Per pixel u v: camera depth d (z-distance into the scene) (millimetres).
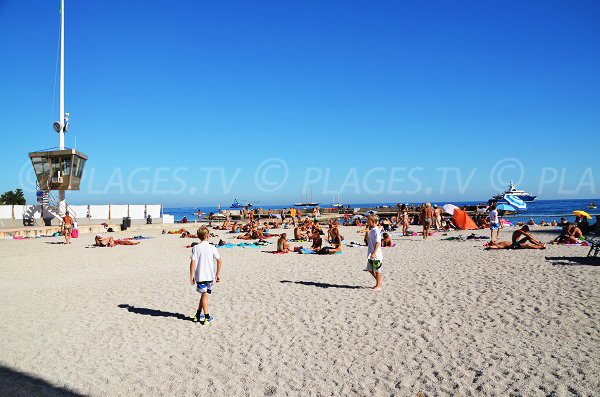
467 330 6160
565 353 5141
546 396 4078
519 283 9125
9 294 9531
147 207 43625
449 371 4746
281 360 5230
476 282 9445
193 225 43625
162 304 8336
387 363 5047
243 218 51750
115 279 11398
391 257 14516
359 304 7902
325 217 50406
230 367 5043
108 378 4766
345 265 13016
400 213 36781
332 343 5801
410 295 8469
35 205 37531
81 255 17359
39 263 14969
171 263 14641
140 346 5852
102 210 40562
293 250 17953
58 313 7711
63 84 39281
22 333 6496
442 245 17938
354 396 4230
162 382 4648
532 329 6090
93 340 6133
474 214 42875
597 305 7164
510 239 20203
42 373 4906
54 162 38094
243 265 13555
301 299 8453
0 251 19422
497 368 4773
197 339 6117
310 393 4320
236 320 7074
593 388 4199
